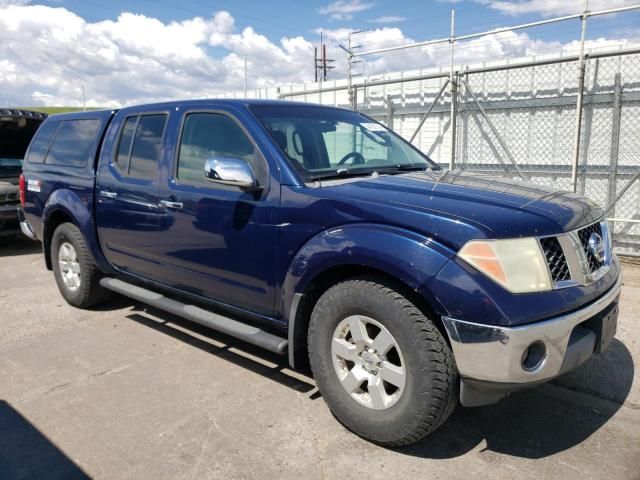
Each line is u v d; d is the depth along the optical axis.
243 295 3.52
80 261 5.01
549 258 2.61
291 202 3.13
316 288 3.14
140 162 4.27
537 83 7.88
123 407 3.34
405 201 2.81
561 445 2.93
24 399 3.45
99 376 3.78
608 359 3.98
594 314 2.72
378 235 2.70
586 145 7.57
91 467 2.74
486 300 2.42
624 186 7.30
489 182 3.33
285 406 3.34
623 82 7.14
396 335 2.67
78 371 3.87
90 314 5.14
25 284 6.34
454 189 3.04
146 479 2.65
